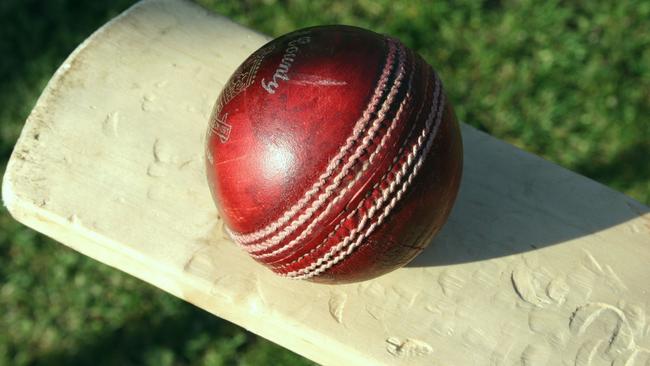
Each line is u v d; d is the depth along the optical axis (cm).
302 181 33
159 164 40
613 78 52
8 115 53
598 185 41
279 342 39
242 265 39
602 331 38
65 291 49
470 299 39
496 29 54
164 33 43
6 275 49
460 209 40
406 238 34
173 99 42
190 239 39
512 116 52
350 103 33
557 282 39
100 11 55
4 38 54
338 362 38
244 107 34
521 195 41
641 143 51
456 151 35
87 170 40
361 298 38
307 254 34
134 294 49
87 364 48
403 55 34
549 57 53
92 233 39
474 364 38
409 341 38
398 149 33
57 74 42
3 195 40
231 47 43
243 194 34
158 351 48
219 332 48
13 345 48
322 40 34
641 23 53
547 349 38
